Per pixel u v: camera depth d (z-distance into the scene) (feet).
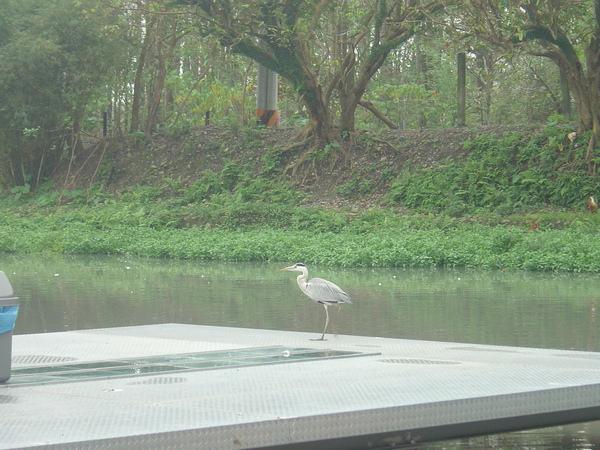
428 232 80.18
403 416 15.79
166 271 64.28
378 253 69.56
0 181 121.39
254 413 15.06
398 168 102.37
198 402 16.02
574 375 19.27
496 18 86.89
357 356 22.56
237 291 50.01
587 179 90.27
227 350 23.79
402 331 33.94
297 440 14.78
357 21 111.75
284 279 57.88
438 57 133.18
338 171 104.73
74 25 111.86
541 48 105.81
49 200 112.78
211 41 99.50
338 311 40.52
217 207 98.99
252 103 134.92
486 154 97.91
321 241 78.69
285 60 100.68
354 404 15.87
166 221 97.14
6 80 110.52
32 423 14.28
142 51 117.29
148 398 16.42
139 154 118.01
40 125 116.57
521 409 17.15
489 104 131.95
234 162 109.60
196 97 130.00
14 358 22.47
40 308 42.04
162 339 26.78
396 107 137.69
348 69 106.22
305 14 104.53
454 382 18.25
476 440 16.71
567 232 74.64
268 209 94.22
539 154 95.14
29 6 113.19
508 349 24.30
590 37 90.02
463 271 64.23
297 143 108.27
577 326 35.01
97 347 24.72
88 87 112.47
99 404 15.83
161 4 96.99
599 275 59.98
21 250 86.43
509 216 86.94
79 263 72.33
